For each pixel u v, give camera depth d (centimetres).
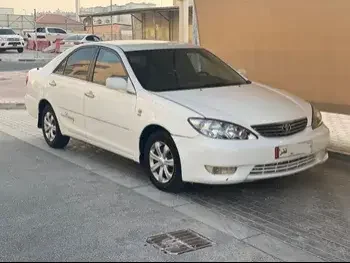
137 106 607
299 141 555
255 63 905
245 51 917
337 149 765
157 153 591
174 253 426
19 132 938
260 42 889
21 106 1248
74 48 763
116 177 650
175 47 702
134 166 703
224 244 444
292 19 832
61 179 641
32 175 659
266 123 544
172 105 568
